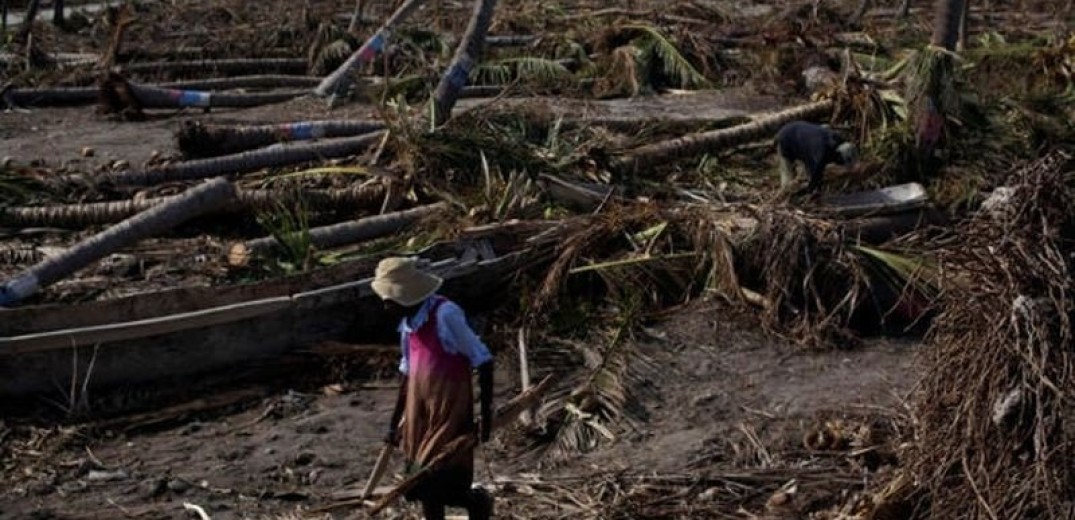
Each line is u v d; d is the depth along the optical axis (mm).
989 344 6180
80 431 7969
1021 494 6031
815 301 9727
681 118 14789
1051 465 5969
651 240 10125
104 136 14875
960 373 6379
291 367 8812
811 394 8625
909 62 12695
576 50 19000
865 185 12117
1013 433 6113
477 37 12578
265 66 20438
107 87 16141
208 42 21797
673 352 9125
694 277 9922
